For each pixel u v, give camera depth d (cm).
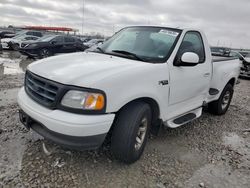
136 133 312
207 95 483
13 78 832
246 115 614
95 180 294
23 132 394
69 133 264
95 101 270
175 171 329
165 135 440
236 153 396
